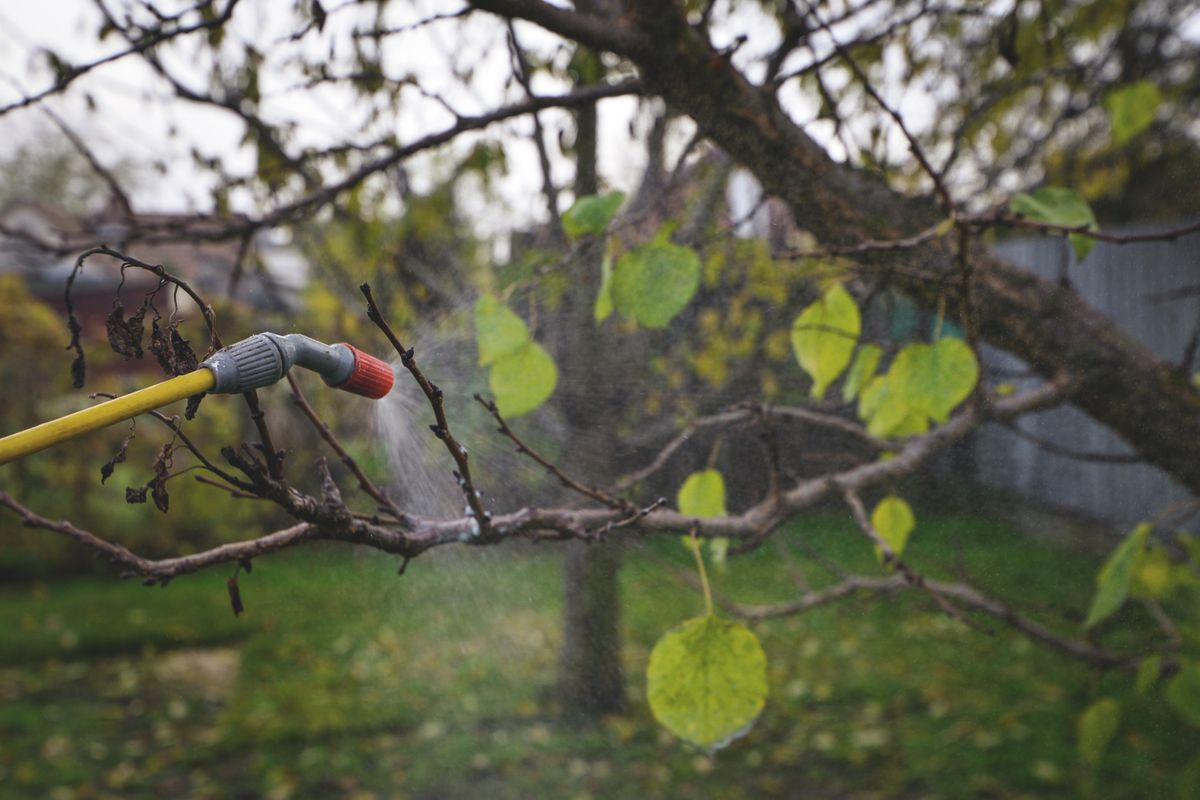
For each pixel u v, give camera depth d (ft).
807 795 11.35
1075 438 11.25
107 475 2.32
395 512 3.21
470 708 13.33
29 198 54.90
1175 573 5.70
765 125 5.17
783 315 7.04
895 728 12.77
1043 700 13.23
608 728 12.44
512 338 4.25
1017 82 7.67
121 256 2.54
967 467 6.37
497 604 11.23
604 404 6.98
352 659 15.43
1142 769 10.21
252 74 7.02
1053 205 4.71
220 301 12.05
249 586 19.56
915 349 4.24
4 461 2.10
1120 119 7.48
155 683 16.38
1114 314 14.39
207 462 2.58
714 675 3.51
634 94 5.63
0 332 23.29
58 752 13.74
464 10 4.93
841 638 16.03
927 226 5.40
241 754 13.32
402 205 9.15
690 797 11.27
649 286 4.14
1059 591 7.02
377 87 6.58
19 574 23.82
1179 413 5.52
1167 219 16.03
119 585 23.17
